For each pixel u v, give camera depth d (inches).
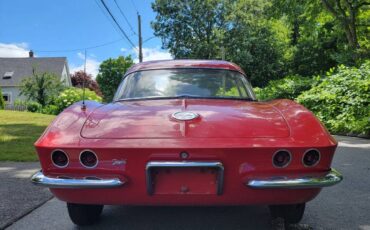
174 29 1582.2
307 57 1125.1
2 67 2010.3
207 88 156.8
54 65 2034.9
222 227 143.3
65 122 122.5
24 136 390.9
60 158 111.9
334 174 112.3
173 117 122.1
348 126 410.0
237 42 1457.9
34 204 172.1
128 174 110.4
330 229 140.8
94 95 954.7
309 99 481.4
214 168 110.0
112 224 147.4
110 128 117.6
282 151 109.0
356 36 762.2
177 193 111.4
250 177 109.3
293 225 142.6
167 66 167.9
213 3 1530.5
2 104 1086.4
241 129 115.6
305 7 825.5
